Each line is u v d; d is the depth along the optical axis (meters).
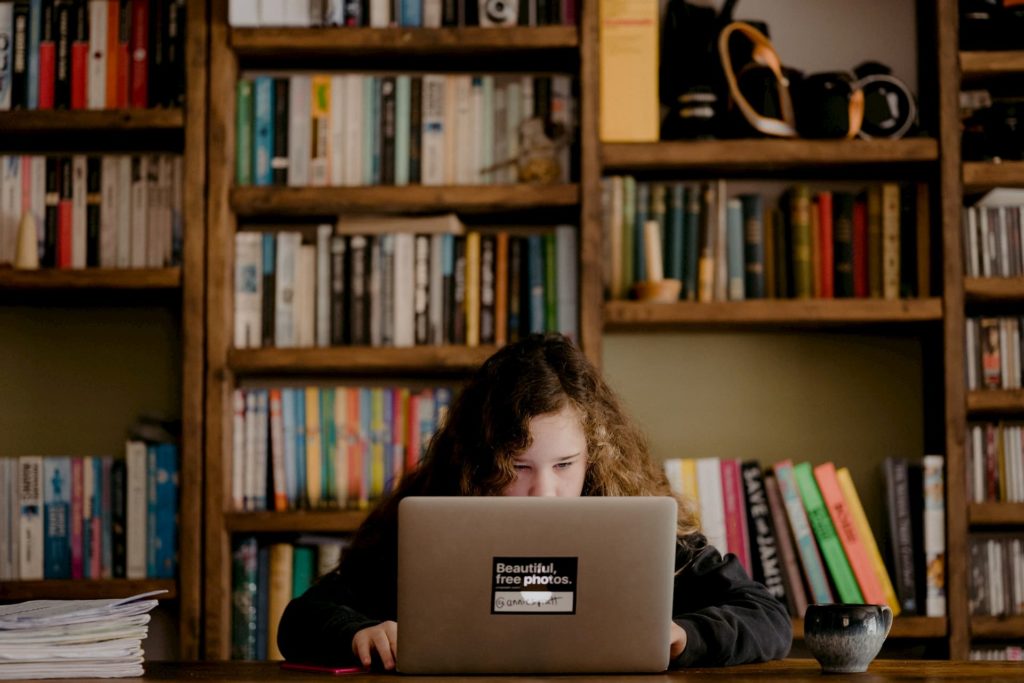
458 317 2.60
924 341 2.76
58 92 2.63
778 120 2.60
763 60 2.63
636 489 1.99
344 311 2.62
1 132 2.65
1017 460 2.57
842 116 2.57
